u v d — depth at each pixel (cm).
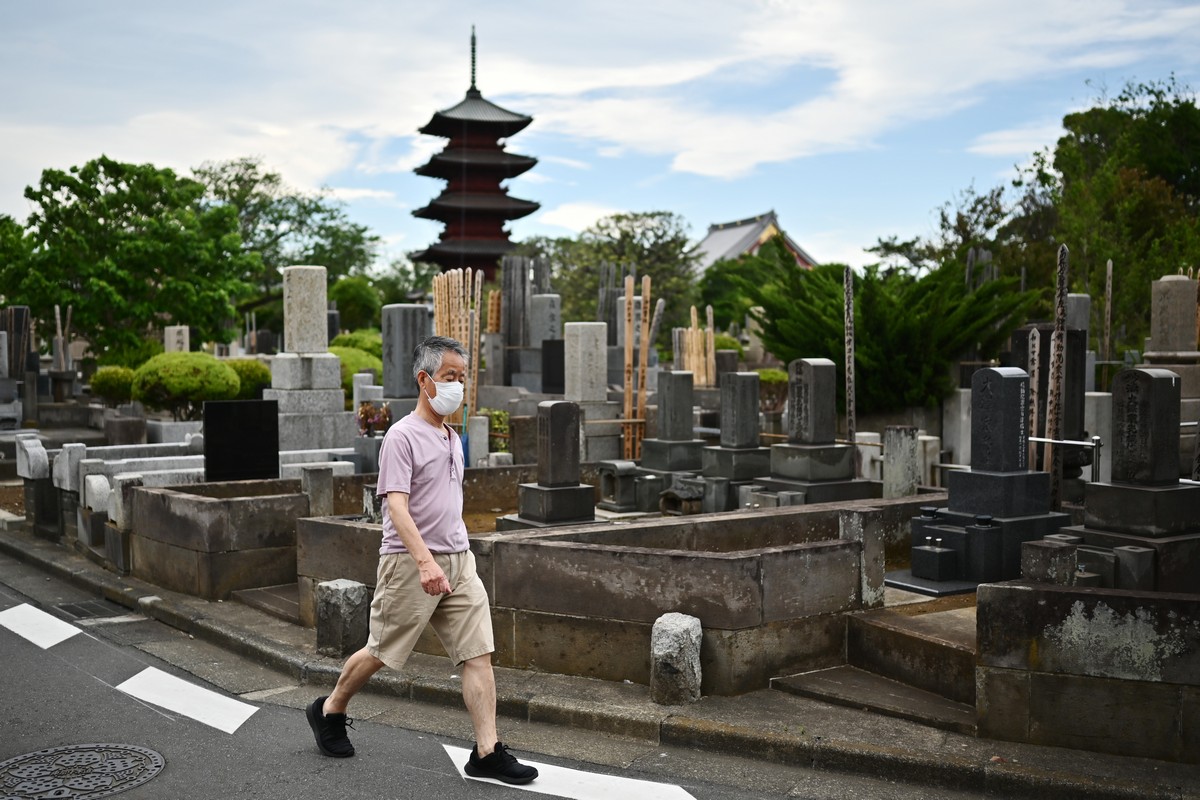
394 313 1488
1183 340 1772
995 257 3142
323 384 1584
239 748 541
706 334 2655
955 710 549
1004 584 520
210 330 3631
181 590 880
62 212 3344
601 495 1241
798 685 593
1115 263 2422
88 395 2581
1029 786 466
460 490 504
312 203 5994
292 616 778
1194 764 478
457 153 6159
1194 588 626
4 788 489
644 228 4856
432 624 503
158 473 1117
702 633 592
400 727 575
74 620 835
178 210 3584
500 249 6103
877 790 483
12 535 1190
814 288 2141
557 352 2212
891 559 870
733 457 1184
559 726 573
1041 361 1027
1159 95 3728
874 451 1357
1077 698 498
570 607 632
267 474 1059
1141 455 636
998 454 792
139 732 568
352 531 720
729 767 512
